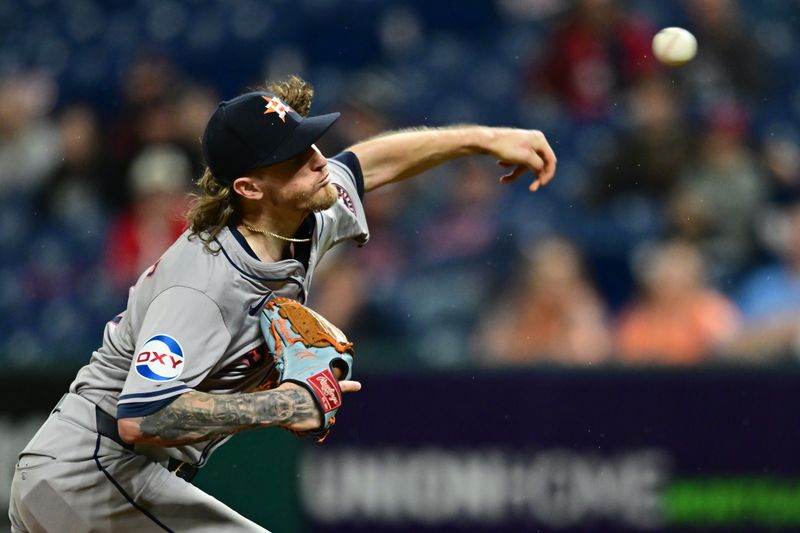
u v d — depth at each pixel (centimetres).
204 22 4491
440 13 4347
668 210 3306
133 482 1443
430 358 2559
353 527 2339
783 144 3647
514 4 4325
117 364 1421
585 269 3203
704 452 2312
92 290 3525
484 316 3131
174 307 1312
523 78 4003
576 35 3816
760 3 4153
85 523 1441
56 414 1465
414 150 1644
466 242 3338
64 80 4453
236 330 1350
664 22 3862
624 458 2323
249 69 4344
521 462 2336
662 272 2877
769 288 3016
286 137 1326
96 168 3744
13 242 3734
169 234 3419
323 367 1341
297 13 4397
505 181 1698
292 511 2308
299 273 1395
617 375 2336
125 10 4666
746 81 3762
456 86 4081
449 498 2341
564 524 2322
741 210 3259
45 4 4784
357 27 4334
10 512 1515
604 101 3775
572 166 3656
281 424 1312
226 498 2270
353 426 2361
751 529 2300
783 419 2311
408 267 3281
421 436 2353
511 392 2348
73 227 3675
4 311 3612
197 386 1387
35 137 3962
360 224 1577
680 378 2328
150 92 3719
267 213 1361
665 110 3506
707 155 3388
